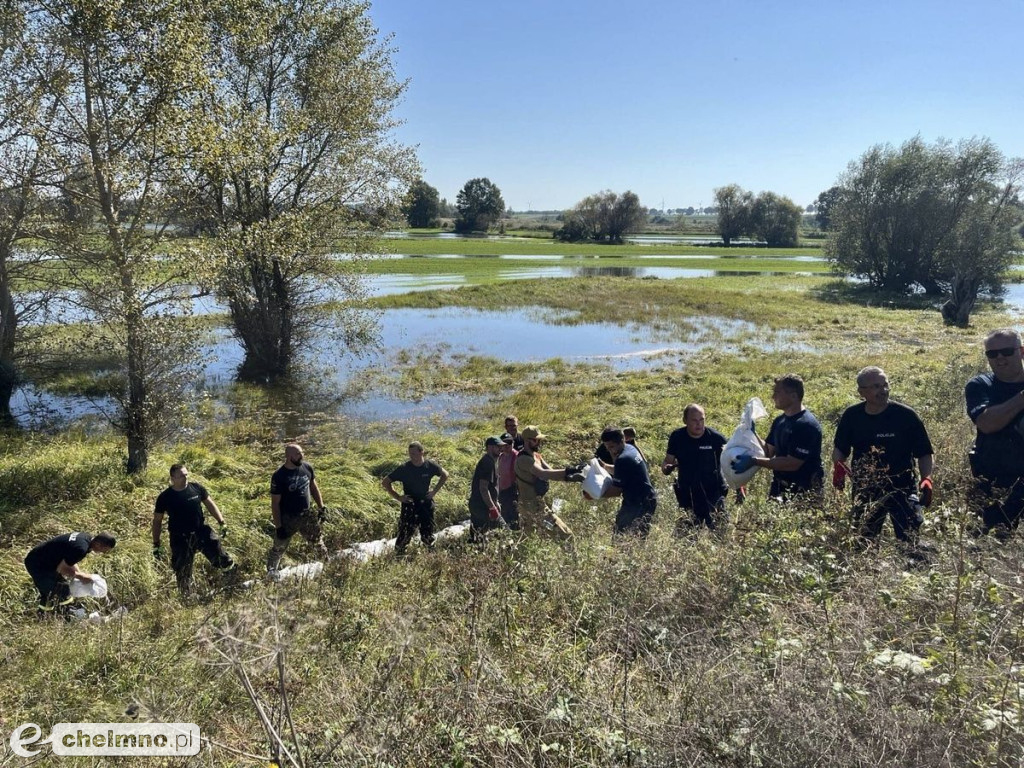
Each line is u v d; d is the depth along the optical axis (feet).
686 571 14.80
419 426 50.08
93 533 28.73
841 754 8.08
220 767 10.96
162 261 37.27
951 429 27.50
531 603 15.74
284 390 61.57
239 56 59.47
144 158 35.45
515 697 10.18
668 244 427.74
